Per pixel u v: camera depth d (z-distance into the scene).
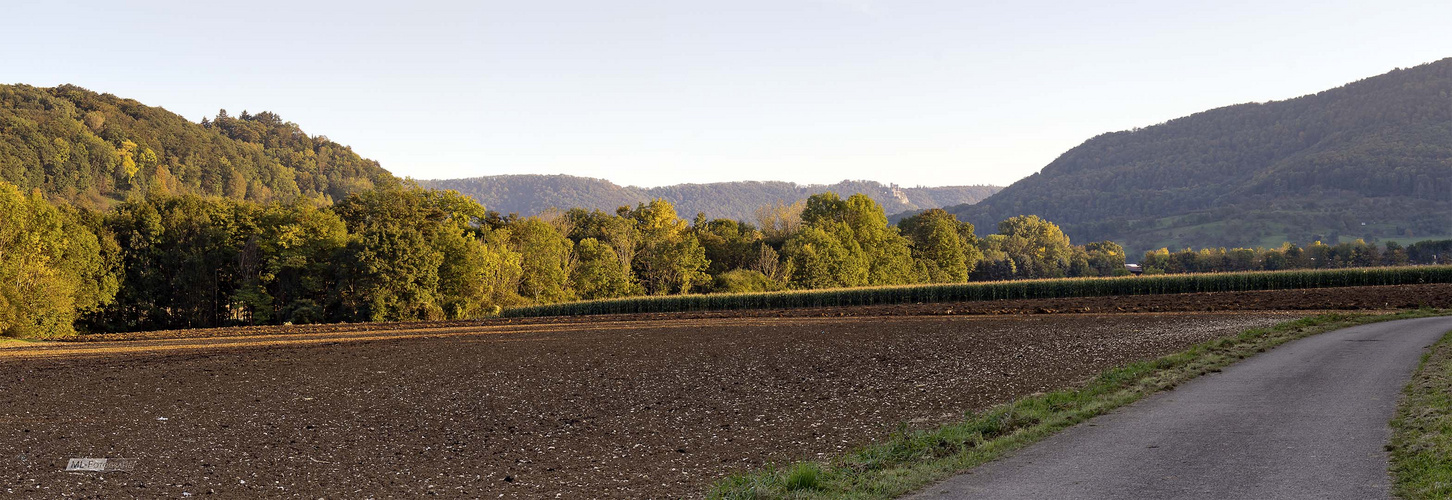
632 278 108.12
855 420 17.34
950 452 13.30
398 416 19.72
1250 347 25.89
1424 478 9.93
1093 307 54.16
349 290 82.56
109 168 199.50
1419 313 39.69
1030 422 15.21
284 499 12.66
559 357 31.88
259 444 16.72
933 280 135.12
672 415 18.92
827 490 11.33
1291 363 21.97
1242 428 13.77
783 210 137.50
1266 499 9.71
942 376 23.22
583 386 23.95
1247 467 11.23
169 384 25.95
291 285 85.44
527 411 20.06
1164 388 18.44
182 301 85.62
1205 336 31.11
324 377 27.12
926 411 17.91
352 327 55.66
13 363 33.44
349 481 13.67
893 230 138.50
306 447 16.41
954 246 137.00
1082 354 26.92
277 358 33.81
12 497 12.85
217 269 87.31
